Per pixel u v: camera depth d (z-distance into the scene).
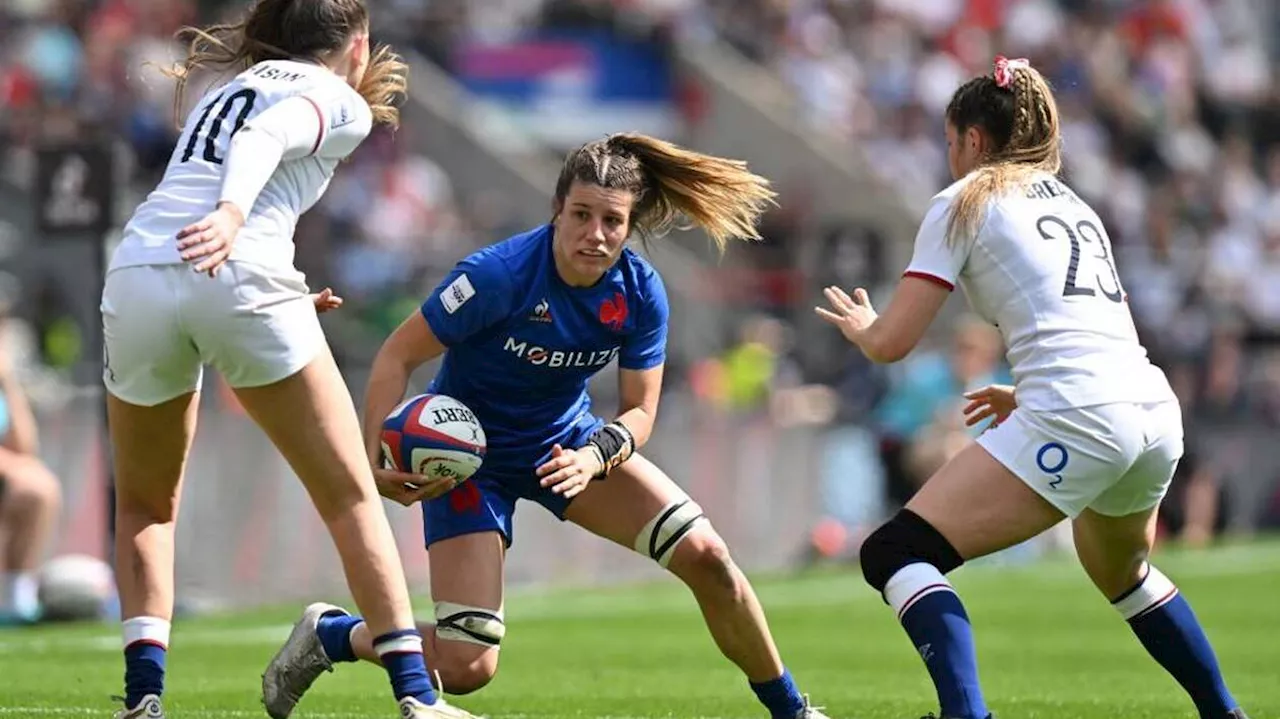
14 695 25.52
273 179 18.56
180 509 43.47
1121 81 98.00
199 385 19.30
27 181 67.88
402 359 21.14
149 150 68.75
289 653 21.80
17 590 39.56
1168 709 25.94
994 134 20.89
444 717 18.78
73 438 44.31
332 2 19.50
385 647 18.86
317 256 67.06
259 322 18.14
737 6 89.12
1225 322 79.75
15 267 65.12
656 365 21.80
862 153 83.44
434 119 79.44
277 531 45.88
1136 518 20.77
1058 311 19.97
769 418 57.34
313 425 18.53
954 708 19.34
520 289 20.92
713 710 25.45
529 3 87.00
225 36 20.50
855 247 76.62
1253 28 108.38
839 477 60.12
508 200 78.94
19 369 56.69
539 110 83.62
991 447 19.94
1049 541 63.88
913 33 94.19
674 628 40.34
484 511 21.69
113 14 76.69
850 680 30.59
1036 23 97.69
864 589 49.62
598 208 20.41
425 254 69.00
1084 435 19.62
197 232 17.36
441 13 83.75
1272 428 72.56
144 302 18.23
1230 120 100.50
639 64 84.62
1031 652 36.53
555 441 22.03
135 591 19.73
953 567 20.14
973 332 57.31
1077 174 88.00
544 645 36.69
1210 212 89.06
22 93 72.06
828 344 73.81
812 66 87.06
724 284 74.75
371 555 18.78
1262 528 72.19
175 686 27.62
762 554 57.19
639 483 21.52
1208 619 43.47
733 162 21.31
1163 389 20.28
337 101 18.67
